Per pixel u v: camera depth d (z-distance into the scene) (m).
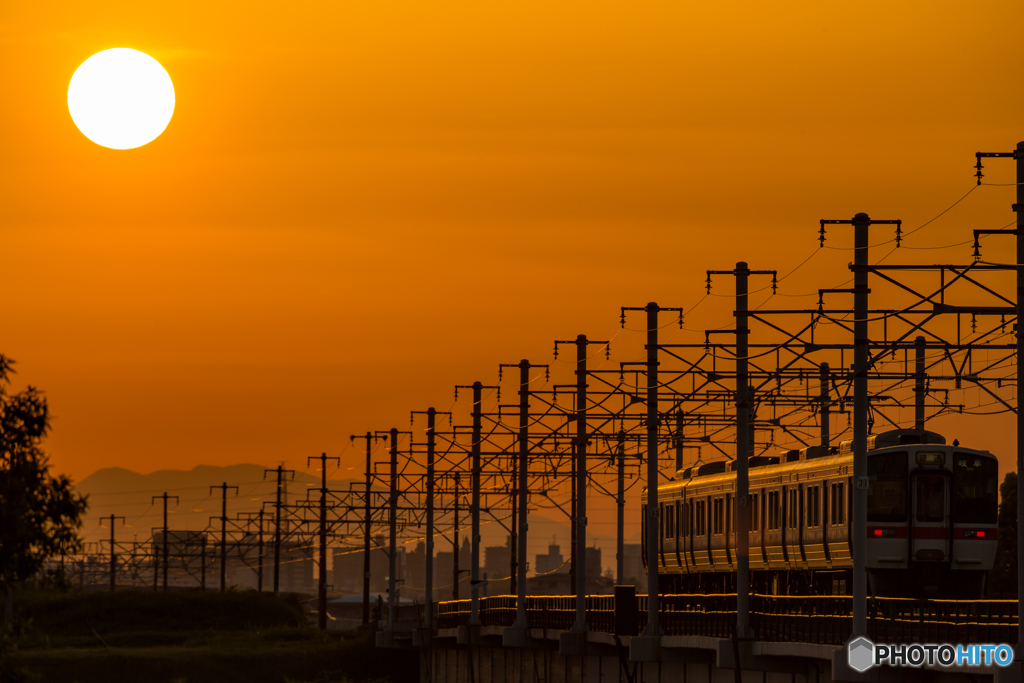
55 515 133.50
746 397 168.50
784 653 151.38
